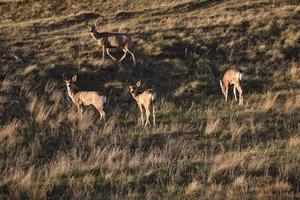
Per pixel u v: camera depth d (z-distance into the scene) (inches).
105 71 3678.6
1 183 2095.2
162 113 3105.3
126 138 2672.2
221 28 4431.6
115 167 2229.3
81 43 4119.1
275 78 3678.6
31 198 1988.2
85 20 4933.6
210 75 3708.2
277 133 2699.3
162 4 5319.9
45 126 2842.0
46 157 2472.9
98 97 2965.1
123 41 3794.3
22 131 2765.7
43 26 4726.9
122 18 4963.1
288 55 4050.2
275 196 1943.9
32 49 3998.5
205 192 1994.3
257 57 4001.0
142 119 2957.7
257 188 2015.3
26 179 2076.8
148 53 3964.1
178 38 4259.4
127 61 3843.5
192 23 4596.5
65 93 3366.1
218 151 2491.4
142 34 4350.4
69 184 2086.6
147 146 2586.1
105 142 2608.3
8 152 2500.0
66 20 4894.2
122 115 3105.3
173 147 2504.9
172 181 2094.0
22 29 4601.4
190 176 2155.5
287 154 2379.4
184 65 3818.9
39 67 3639.3
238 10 4980.3
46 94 3321.9
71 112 3021.7
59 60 3804.1
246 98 3378.4
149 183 2105.1
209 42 4192.9
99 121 2942.9
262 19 4584.2
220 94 3474.4
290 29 4416.8
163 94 3427.7
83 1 5659.5
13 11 5497.1
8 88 3292.3
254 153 2389.3
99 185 2090.3
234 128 2741.1
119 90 3454.7
